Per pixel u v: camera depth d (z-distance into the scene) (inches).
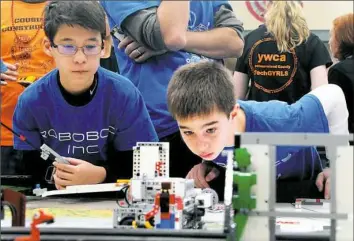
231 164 93.5
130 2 160.7
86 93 162.7
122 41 162.6
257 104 159.9
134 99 163.9
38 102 164.1
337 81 159.6
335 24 157.8
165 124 163.2
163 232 97.9
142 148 126.0
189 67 157.2
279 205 143.8
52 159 164.6
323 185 154.7
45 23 161.0
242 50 161.8
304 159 154.5
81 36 159.8
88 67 161.5
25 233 101.7
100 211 137.2
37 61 164.2
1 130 166.7
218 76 156.3
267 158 90.2
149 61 162.9
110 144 166.6
